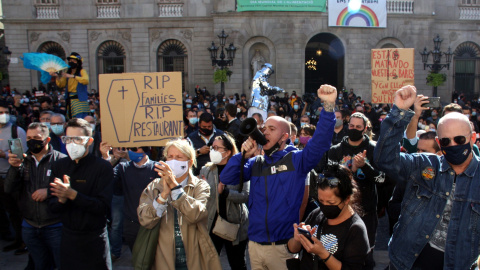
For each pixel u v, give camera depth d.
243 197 4.17
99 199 3.79
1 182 5.72
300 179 3.40
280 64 23.48
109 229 6.09
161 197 3.24
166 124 4.66
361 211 3.37
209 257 3.54
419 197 2.86
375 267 5.12
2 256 5.64
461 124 2.56
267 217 3.37
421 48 24.23
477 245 2.59
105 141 4.65
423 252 2.84
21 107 13.48
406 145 4.61
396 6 24.06
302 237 2.64
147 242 3.38
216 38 23.38
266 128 3.48
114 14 25.11
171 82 4.65
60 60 6.68
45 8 24.98
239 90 23.55
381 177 4.04
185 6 24.84
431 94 24.86
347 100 21.00
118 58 25.52
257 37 23.56
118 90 4.66
